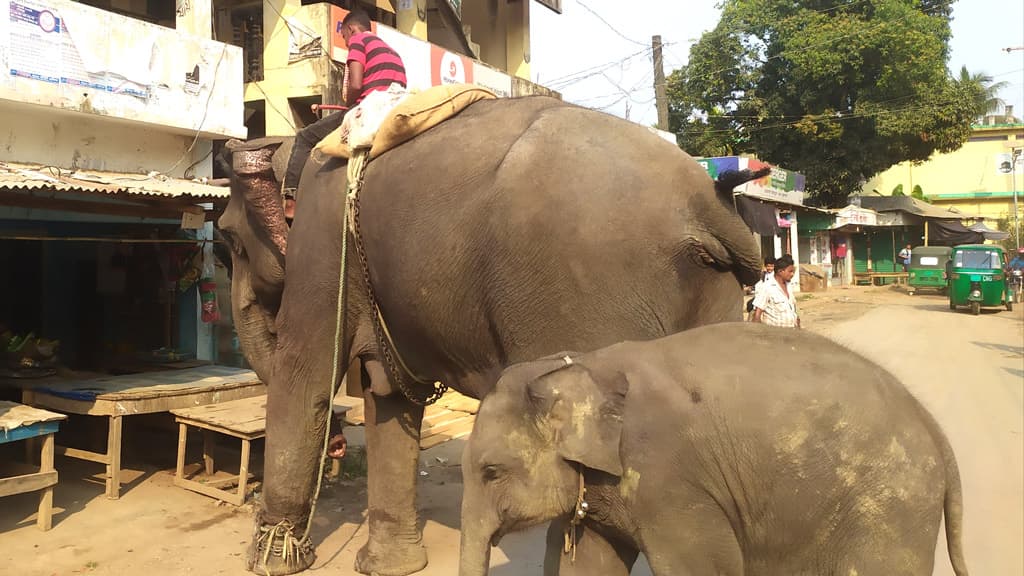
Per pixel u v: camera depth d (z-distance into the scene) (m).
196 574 4.58
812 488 2.45
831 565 2.46
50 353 6.77
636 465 2.56
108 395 5.93
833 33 26.59
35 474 5.14
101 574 4.55
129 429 7.27
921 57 26.30
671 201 3.25
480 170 3.63
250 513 5.64
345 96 4.84
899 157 28.91
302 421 4.50
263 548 4.59
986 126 43.62
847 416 2.47
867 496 2.41
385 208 3.94
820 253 31.72
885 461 2.43
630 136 3.46
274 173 4.71
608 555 2.84
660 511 2.53
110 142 8.18
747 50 28.80
